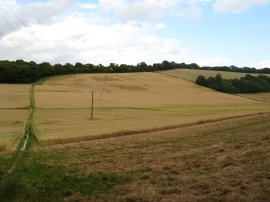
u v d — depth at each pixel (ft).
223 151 71.56
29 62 449.48
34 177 55.01
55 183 50.72
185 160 64.03
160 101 328.70
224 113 225.76
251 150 67.51
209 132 109.91
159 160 65.67
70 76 434.71
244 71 595.47
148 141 96.07
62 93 334.03
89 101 297.33
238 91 425.69
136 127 142.00
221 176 49.21
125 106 278.46
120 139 105.60
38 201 42.14
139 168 58.70
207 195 41.01
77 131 132.87
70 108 253.44
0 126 155.12
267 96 413.39
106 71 501.56
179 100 342.64
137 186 47.14
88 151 83.10
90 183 50.14
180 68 591.78
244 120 148.66
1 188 47.16
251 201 37.99
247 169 52.08
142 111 249.96
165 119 190.49
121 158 70.74
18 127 150.92
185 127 142.41
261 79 474.08
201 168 55.93
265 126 115.65
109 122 178.09
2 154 82.84
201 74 507.30
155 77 467.93
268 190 41.06
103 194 44.45
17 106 248.52
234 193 40.32
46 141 105.40
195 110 260.83
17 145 100.63
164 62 571.69
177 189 44.27
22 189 46.60
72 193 45.44
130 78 445.78
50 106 258.16
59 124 168.14
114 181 51.26
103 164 65.05
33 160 71.92
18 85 360.28
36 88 349.41
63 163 67.51
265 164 54.03
